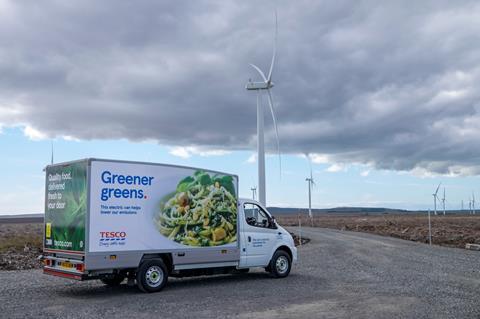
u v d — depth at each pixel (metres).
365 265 21.27
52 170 15.20
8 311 11.62
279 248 18.02
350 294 13.82
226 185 16.77
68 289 15.32
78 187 14.05
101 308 12.04
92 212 13.66
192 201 15.76
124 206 14.23
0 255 24.42
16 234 45.53
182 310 11.73
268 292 14.37
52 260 14.83
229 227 16.62
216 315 11.10
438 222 81.50
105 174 13.96
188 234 15.55
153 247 14.72
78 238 13.84
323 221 105.50
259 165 34.50
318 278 17.38
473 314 11.05
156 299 13.35
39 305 12.45
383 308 11.73
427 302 12.48
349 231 55.81
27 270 20.48
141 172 14.64
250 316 10.95
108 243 13.85
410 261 22.88
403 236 45.34
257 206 17.81
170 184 15.27
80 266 13.62
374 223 80.31
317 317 10.80
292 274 18.61
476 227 59.66
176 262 15.23
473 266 20.83
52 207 15.09
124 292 14.65
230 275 18.81
